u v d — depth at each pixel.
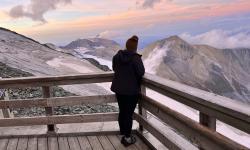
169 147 4.69
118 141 5.93
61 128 6.57
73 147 5.76
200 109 3.58
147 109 5.55
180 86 4.19
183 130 4.14
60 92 17.66
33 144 5.94
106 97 6.14
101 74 5.97
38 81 6.07
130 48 5.54
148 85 5.42
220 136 3.14
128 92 5.47
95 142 5.94
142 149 5.50
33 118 6.24
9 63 37.16
